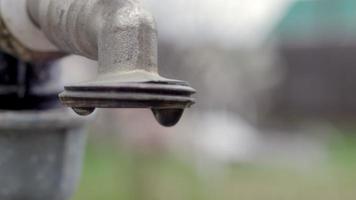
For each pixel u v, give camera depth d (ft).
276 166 27.27
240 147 25.80
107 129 23.82
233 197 20.33
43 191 3.14
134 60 1.93
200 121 23.76
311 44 44.01
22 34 2.79
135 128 18.74
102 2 2.10
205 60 24.47
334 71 44.39
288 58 44.42
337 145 35.06
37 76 3.29
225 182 22.40
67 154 3.21
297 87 44.78
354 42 43.55
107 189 18.72
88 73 13.17
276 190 21.83
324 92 44.73
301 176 24.79
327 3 43.21
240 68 28.78
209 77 24.68
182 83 1.82
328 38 43.70
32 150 3.07
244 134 27.40
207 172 21.91
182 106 1.79
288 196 21.06
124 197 18.15
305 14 43.62
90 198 17.81
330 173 25.63
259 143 33.55
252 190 21.57
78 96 1.75
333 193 21.67
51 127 3.06
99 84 1.74
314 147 33.24
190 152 22.08
